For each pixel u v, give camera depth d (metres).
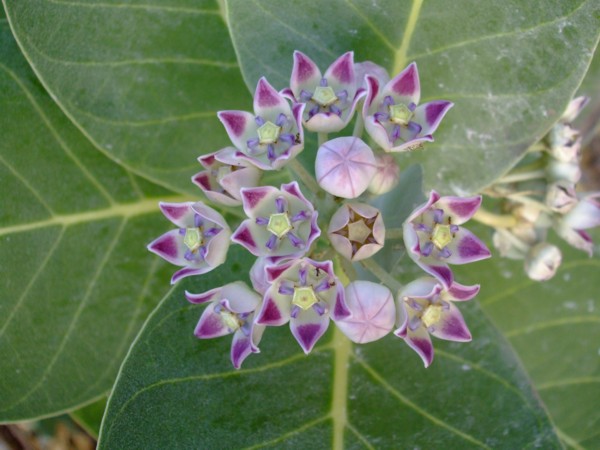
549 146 0.25
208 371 0.23
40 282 0.26
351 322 0.19
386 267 0.21
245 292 0.20
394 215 0.22
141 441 0.22
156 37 0.26
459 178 0.24
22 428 0.35
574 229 0.26
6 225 0.26
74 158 0.27
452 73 0.24
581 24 0.22
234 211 0.24
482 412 0.23
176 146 0.26
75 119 0.25
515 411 0.23
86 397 0.26
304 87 0.21
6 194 0.26
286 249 0.19
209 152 0.26
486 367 0.23
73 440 0.35
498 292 0.31
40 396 0.26
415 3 0.23
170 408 0.22
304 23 0.23
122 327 0.27
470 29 0.23
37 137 0.26
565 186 0.25
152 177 0.26
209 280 0.23
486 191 0.26
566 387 0.31
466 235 0.20
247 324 0.20
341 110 0.20
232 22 0.23
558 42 0.23
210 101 0.26
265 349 0.24
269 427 0.23
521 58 0.23
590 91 0.32
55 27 0.25
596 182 0.42
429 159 0.24
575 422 0.31
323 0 0.23
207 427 0.23
